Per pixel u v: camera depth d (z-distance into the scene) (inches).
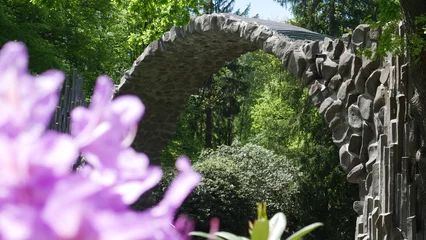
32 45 647.8
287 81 731.4
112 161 15.6
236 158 711.1
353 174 307.7
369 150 302.2
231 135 1195.3
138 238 13.6
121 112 16.0
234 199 622.5
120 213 13.9
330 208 682.8
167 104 523.5
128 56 900.6
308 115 717.3
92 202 13.2
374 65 304.0
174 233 16.1
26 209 12.7
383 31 274.7
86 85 780.0
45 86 14.7
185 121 1020.5
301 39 355.9
